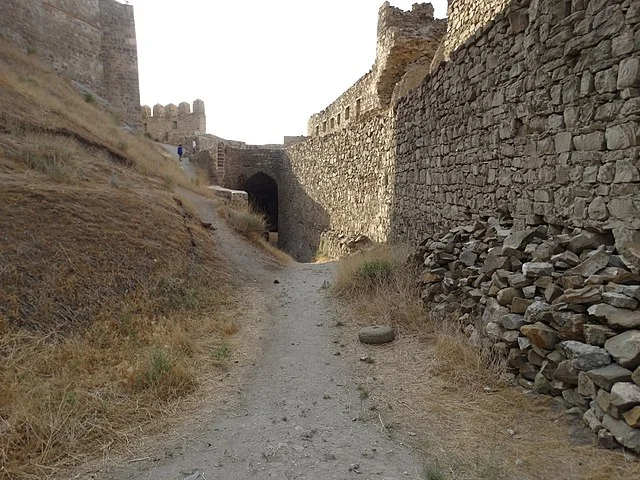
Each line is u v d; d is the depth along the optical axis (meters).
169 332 6.25
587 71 4.90
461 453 3.72
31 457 3.66
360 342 6.52
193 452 3.88
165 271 7.95
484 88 7.34
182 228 10.30
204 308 7.66
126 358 5.36
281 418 4.46
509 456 3.60
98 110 20.91
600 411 3.59
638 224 4.23
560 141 5.38
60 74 22.61
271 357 6.10
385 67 15.84
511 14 6.33
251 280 10.06
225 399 4.85
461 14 10.66
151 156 18.48
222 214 14.58
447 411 4.39
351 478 3.50
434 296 7.02
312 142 24.22
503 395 4.46
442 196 9.38
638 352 3.44
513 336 4.68
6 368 4.62
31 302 5.70
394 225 13.10
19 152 9.85
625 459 3.26
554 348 4.27
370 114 17.75
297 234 27.41
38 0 21.38
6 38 19.48
